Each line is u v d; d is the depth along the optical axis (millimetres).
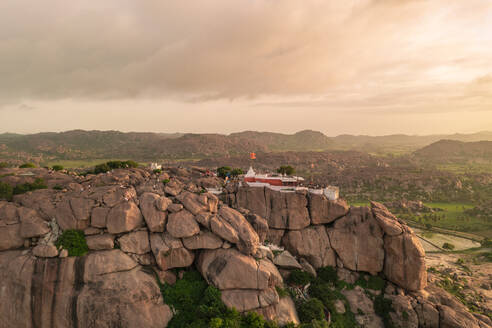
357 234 56500
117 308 40406
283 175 75312
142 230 47844
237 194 64188
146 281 43594
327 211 59219
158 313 41906
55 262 42500
